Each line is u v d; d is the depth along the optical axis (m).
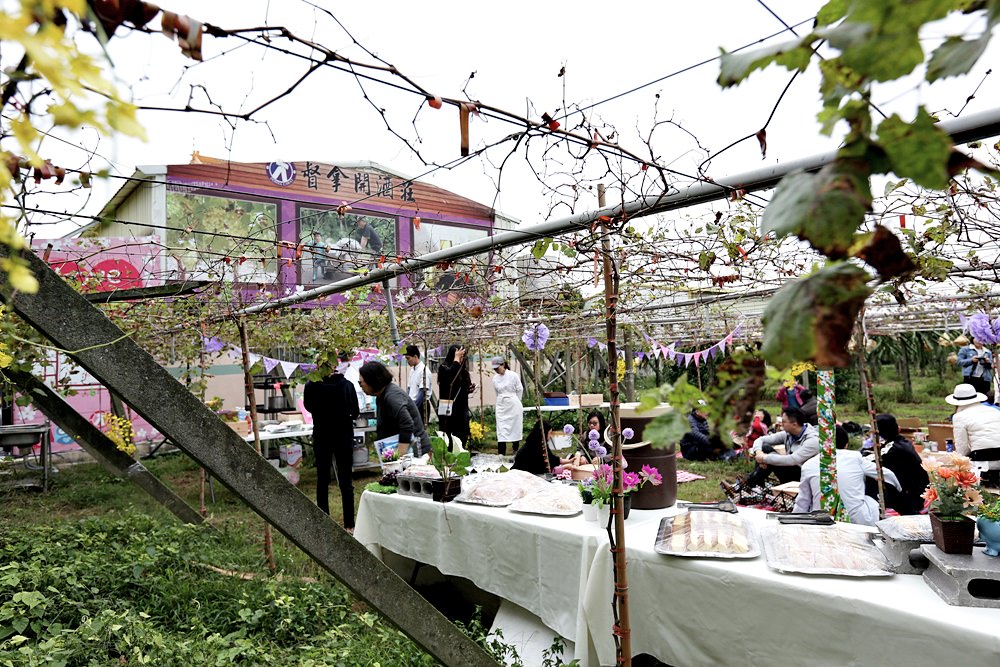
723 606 2.38
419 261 3.73
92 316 1.40
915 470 4.64
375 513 4.31
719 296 5.35
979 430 5.18
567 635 2.93
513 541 3.28
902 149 0.47
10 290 1.29
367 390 5.16
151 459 9.45
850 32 0.47
